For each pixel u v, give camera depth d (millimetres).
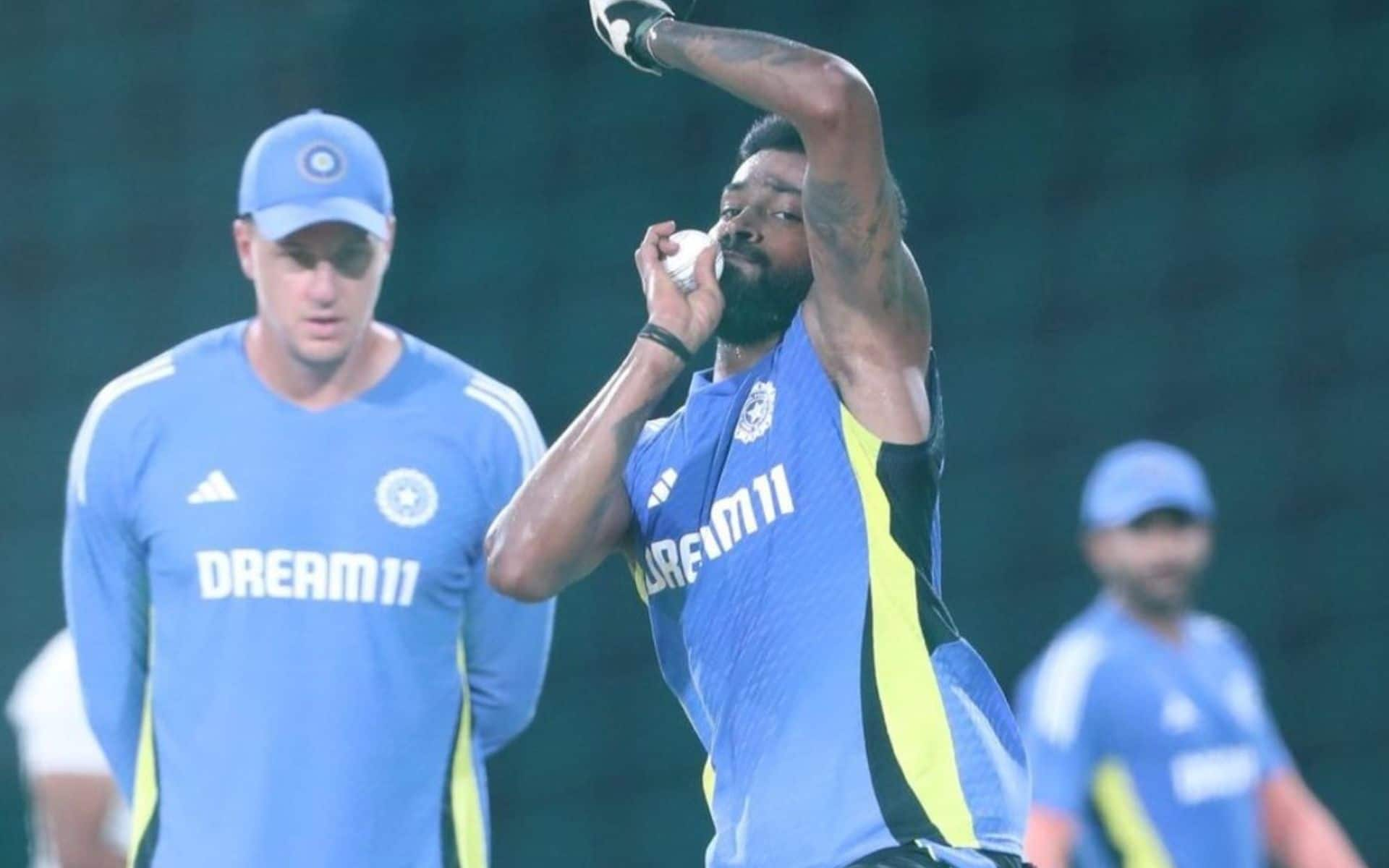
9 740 28625
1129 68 34500
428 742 14961
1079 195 34219
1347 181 33812
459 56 34531
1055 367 33719
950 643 12344
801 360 12555
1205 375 33531
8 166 34562
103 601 15094
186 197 34344
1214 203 34031
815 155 12078
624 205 33750
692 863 31156
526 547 12672
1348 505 32906
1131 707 23391
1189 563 24016
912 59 34656
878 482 12273
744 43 12359
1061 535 33062
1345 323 33375
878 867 11781
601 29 13031
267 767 14594
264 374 15125
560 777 31500
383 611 14820
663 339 12648
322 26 34625
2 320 34000
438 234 34000
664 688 31391
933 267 34281
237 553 14750
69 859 17641
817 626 12188
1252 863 23922
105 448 14953
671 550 12781
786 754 12133
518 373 33469
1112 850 23438
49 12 34688
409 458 14992
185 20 34719
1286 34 34281
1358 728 32375
